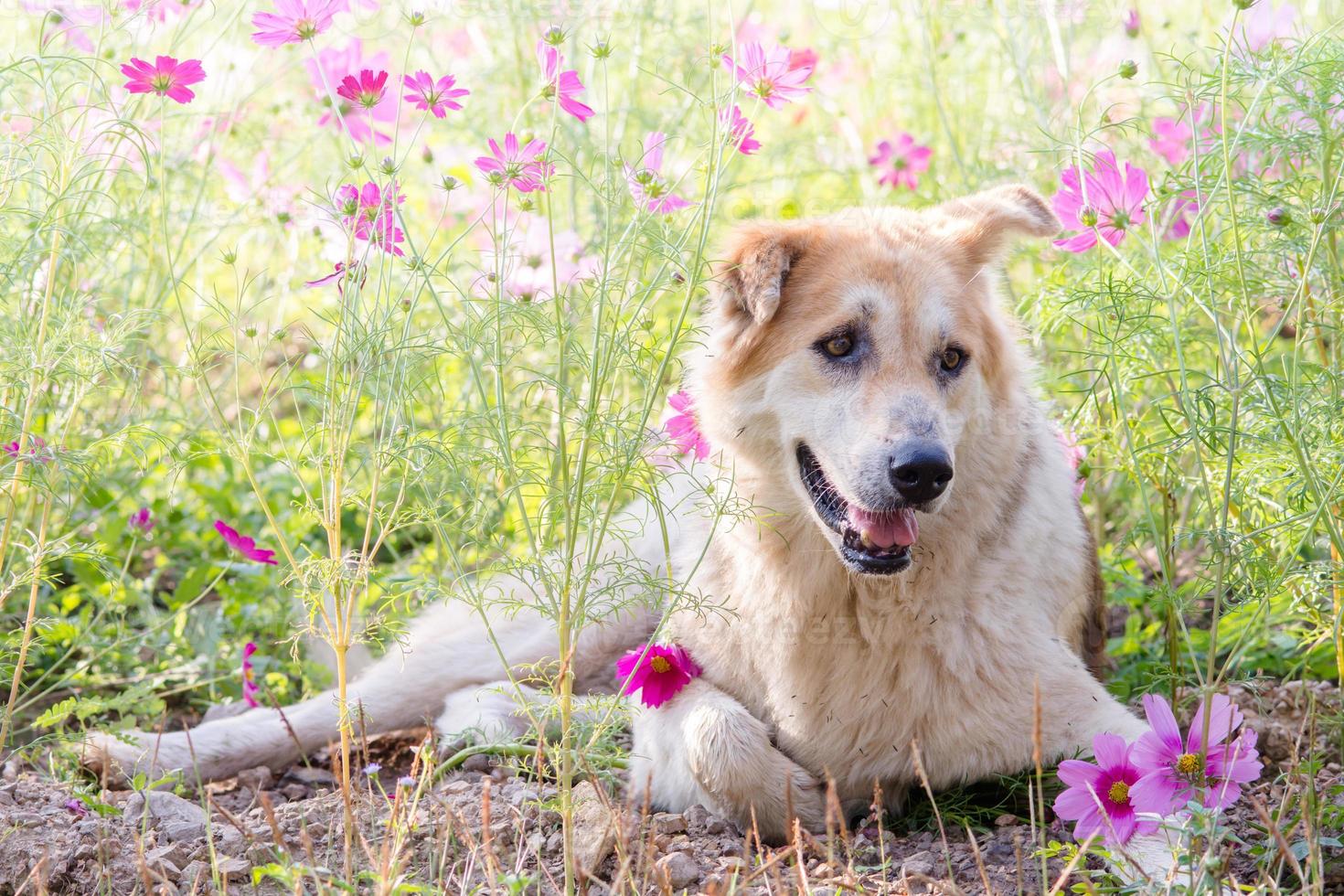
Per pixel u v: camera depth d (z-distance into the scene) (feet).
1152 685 13.14
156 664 16.63
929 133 24.53
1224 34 15.39
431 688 15.74
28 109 15.34
